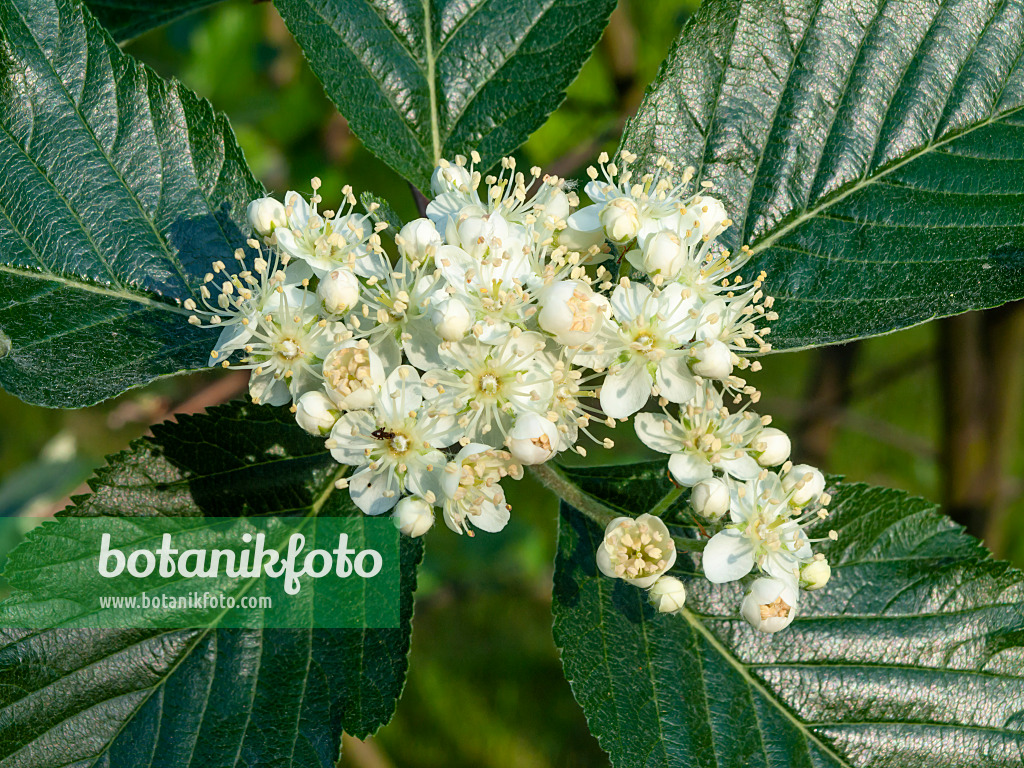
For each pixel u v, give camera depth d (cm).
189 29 67
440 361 36
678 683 38
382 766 62
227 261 38
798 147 38
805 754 38
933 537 38
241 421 38
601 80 64
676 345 36
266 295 36
